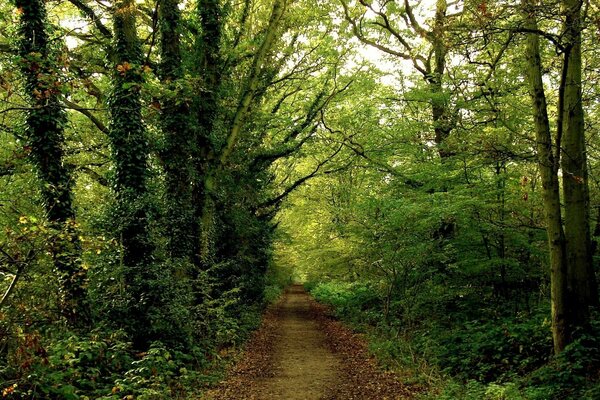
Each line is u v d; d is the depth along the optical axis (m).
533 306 12.56
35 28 10.45
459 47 7.81
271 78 18.83
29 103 10.26
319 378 10.09
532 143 9.51
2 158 12.52
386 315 15.41
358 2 17.36
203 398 8.28
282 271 40.22
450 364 10.27
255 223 21.23
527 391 7.41
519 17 7.73
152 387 7.95
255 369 11.11
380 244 14.51
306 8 17.97
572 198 8.76
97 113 15.56
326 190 29.50
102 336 9.38
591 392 6.73
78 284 9.87
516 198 11.90
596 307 8.52
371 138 17.98
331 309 25.77
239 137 16.61
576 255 8.61
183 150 13.17
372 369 10.70
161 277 10.66
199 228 13.92
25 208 12.01
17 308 7.45
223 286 17.94
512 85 12.14
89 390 7.54
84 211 11.67
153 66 13.30
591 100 10.80
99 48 14.52
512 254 13.30
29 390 6.18
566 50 7.64
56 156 10.85
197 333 12.37
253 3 18.58
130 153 11.27
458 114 12.33
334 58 19.94
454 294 13.51
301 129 20.62
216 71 14.76
